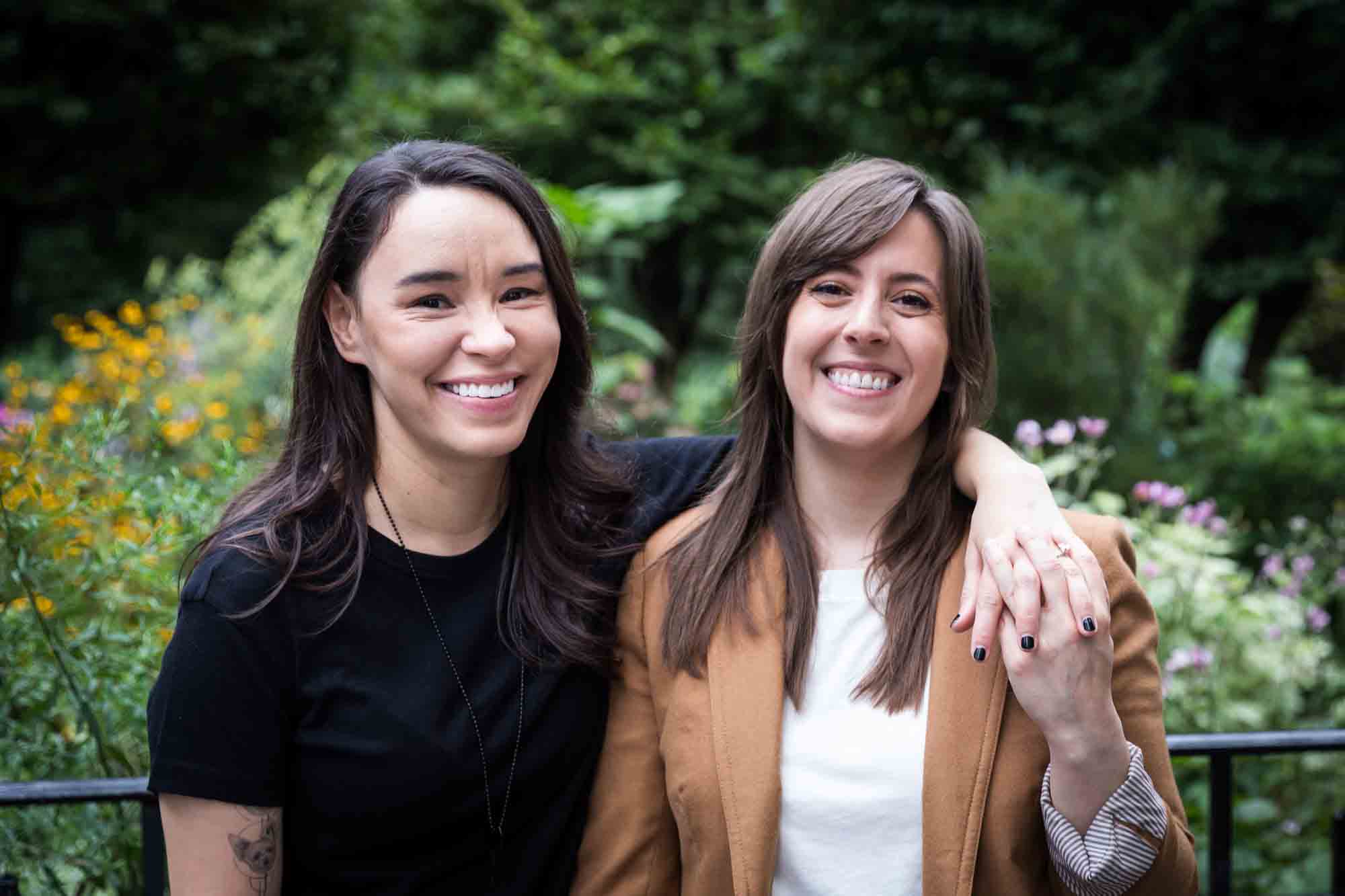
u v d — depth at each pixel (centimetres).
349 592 157
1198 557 336
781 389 174
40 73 940
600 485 177
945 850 152
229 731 149
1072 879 148
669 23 1266
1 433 242
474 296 155
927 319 163
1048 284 605
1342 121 893
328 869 158
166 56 957
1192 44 876
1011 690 157
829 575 171
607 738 173
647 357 1043
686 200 1177
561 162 1235
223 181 1060
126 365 522
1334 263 989
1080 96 942
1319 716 345
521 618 164
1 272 1052
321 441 164
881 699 160
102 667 225
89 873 216
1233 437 656
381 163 159
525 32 1252
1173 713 309
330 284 160
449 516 163
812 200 166
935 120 1120
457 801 157
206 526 244
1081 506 341
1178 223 723
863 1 1058
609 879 168
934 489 170
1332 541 450
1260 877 295
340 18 1059
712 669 166
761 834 157
